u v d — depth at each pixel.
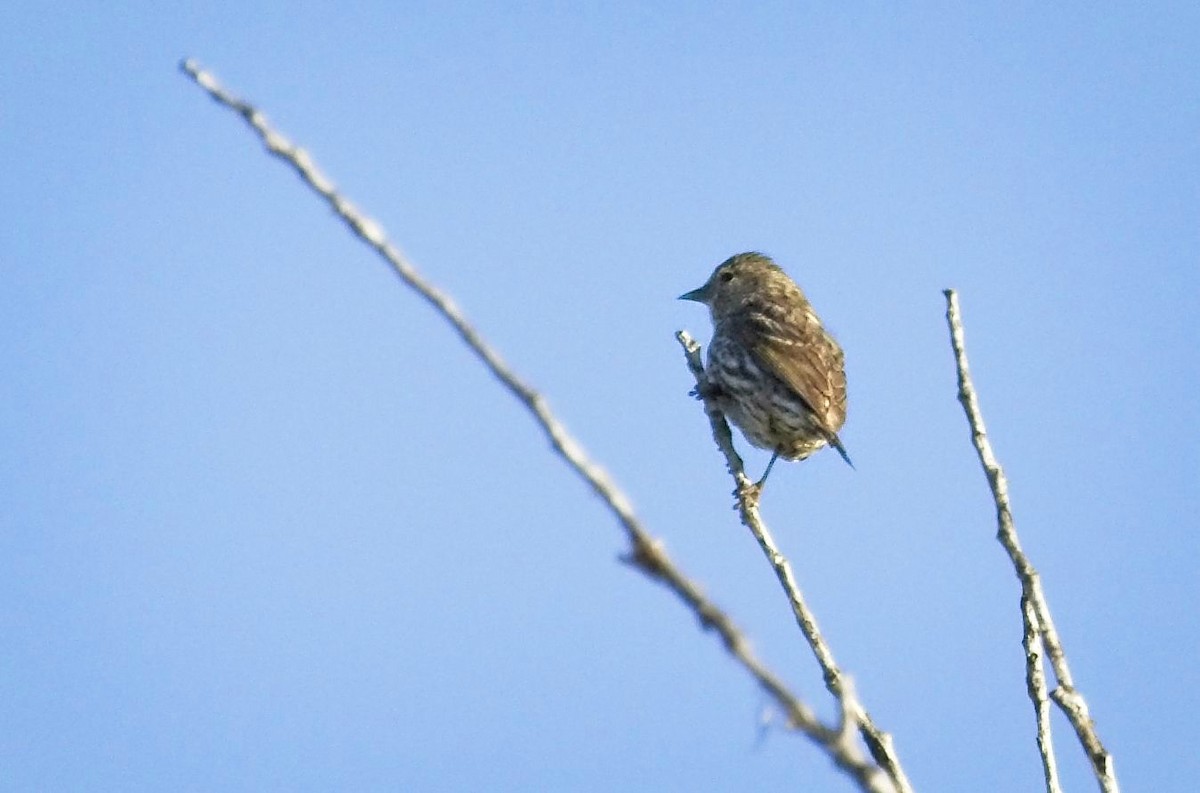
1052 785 9.82
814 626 10.99
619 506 5.00
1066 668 9.92
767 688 4.98
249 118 5.78
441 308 5.56
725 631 4.93
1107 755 9.65
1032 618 10.18
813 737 5.39
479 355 5.46
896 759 9.88
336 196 5.70
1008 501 10.35
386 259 5.63
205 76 5.81
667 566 4.91
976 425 10.66
